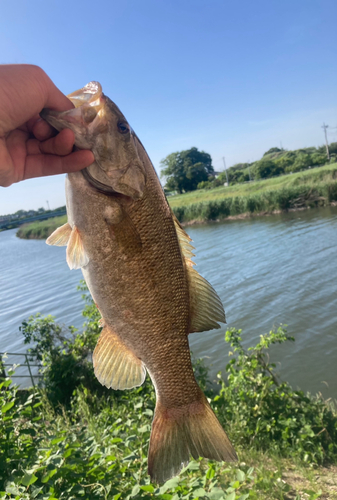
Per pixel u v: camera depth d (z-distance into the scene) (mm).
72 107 253
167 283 284
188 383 306
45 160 255
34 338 1333
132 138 267
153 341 289
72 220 266
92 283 270
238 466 657
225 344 1513
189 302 304
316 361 1231
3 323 2703
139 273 272
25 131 261
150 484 406
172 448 298
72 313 2531
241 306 1890
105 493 390
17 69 224
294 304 1776
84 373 1201
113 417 850
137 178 266
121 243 265
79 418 980
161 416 303
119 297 272
